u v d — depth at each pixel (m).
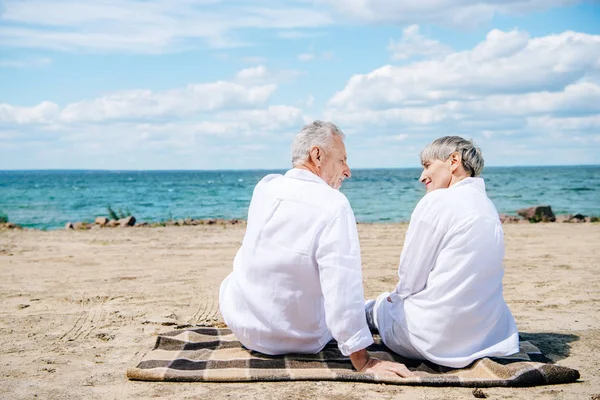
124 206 33.12
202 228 15.70
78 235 13.85
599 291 6.12
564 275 7.18
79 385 3.40
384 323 3.77
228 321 3.76
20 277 7.70
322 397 3.10
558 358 3.80
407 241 3.52
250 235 3.62
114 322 5.07
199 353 3.82
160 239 12.63
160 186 66.12
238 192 49.59
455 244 3.41
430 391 3.18
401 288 3.66
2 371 3.69
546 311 5.23
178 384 3.37
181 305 5.81
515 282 6.71
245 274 3.64
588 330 4.53
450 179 3.67
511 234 12.56
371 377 3.32
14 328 4.86
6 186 70.88
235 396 3.14
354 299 3.32
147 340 4.44
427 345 3.49
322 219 3.39
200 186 65.25
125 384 3.40
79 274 7.93
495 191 41.91
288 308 3.55
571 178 77.19
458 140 3.67
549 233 12.74
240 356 3.74
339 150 3.62
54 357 4.00
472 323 3.45
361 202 31.73
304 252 3.42
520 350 3.78
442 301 3.44
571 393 3.13
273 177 3.76
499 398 3.07
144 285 7.02
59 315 5.36
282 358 3.66
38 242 12.26
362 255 9.48
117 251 10.55
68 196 45.00
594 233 12.63
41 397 3.21
